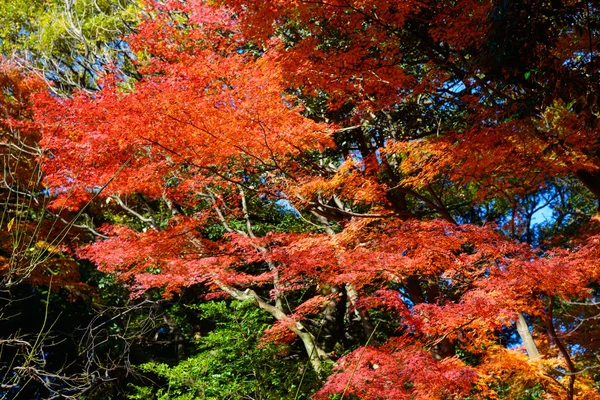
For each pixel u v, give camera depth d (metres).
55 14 13.26
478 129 6.96
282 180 8.26
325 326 12.28
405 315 6.20
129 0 13.48
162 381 12.43
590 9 6.34
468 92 7.71
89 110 7.13
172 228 8.34
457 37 6.71
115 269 9.74
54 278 11.76
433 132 9.59
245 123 6.76
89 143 7.07
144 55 11.15
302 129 7.05
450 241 6.39
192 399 8.27
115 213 14.11
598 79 5.88
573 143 6.57
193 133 6.81
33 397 5.98
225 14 9.00
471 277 6.77
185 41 9.02
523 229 10.88
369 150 10.22
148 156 7.52
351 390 5.57
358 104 8.57
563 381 7.62
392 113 9.88
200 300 14.77
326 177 8.78
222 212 12.02
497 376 7.40
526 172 7.44
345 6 7.12
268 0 7.12
